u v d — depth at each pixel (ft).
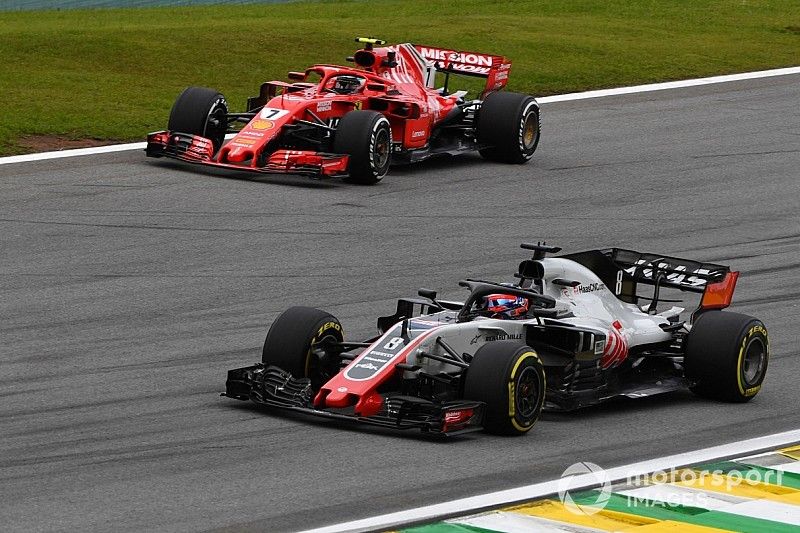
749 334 131.03
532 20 416.46
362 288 169.48
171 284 167.53
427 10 444.55
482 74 258.98
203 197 214.07
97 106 278.46
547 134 284.00
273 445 110.01
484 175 242.58
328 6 447.83
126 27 354.54
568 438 116.57
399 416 111.55
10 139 247.09
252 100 242.58
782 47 407.64
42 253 178.91
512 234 201.05
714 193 236.02
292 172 221.46
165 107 285.23
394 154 238.68
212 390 127.03
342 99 234.17
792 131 294.87
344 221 203.62
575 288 130.62
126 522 91.15
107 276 169.68
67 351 139.33
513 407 114.01
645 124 297.33
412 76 249.75
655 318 139.03
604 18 436.76
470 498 98.73
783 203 231.09
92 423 115.34
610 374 130.52
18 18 374.84
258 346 143.95
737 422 124.77
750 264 191.31
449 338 118.62
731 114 311.68
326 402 113.80
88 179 222.69
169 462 104.94
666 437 118.52
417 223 204.85
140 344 143.02
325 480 101.60
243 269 175.63
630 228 208.54
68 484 98.94
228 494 97.60
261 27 366.22
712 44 403.13
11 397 122.93
